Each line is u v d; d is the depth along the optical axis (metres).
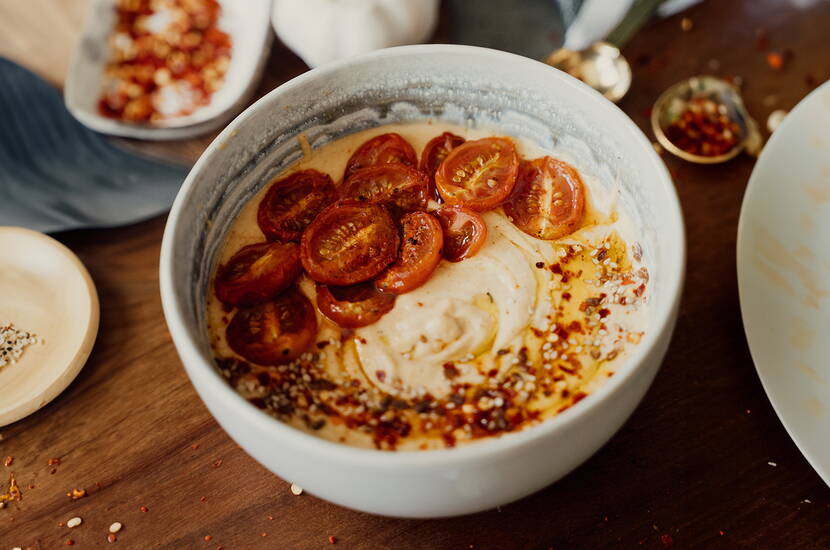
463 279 0.32
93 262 0.37
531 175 0.34
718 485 0.32
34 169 0.41
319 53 0.40
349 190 0.33
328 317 0.31
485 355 0.31
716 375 0.34
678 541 0.32
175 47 0.43
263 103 0.32
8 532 0.33
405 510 0.28
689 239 0.37
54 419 0.34
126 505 0.33
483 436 0.29
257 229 0.33
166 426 0.34
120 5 0.44
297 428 0.30
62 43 0.44
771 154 0.36
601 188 0.33
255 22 0.44
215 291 0.32
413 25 0.40
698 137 0.39
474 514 0.32
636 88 0.41
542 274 0.32
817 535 0.32
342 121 0.34
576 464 0.29
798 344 0.33
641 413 0.34
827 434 0.31
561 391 0.30
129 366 0.35
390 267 0.32
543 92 0.33
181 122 0.40
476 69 0.33
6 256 0.37
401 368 0.31
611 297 0.32
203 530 0.32
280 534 0.32
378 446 0.29
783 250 0.34
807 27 0.42
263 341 0.31
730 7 0.42
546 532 0.32
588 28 0.41
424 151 0.34
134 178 0.40
